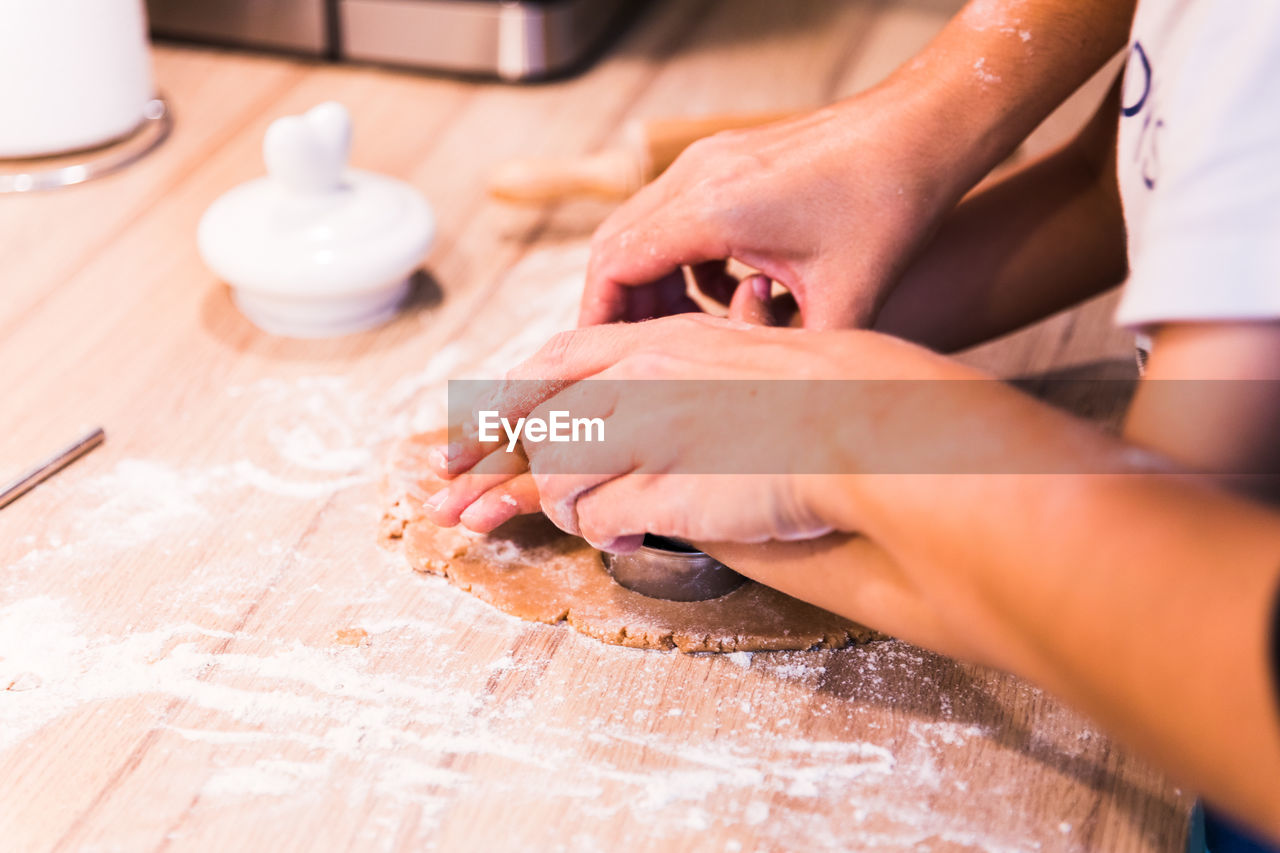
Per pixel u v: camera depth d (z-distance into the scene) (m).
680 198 0.62
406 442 0.67
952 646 0.51
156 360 0.72
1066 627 0.41
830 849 0.52
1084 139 0.68
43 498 0.64
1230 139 0.45
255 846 0.51
